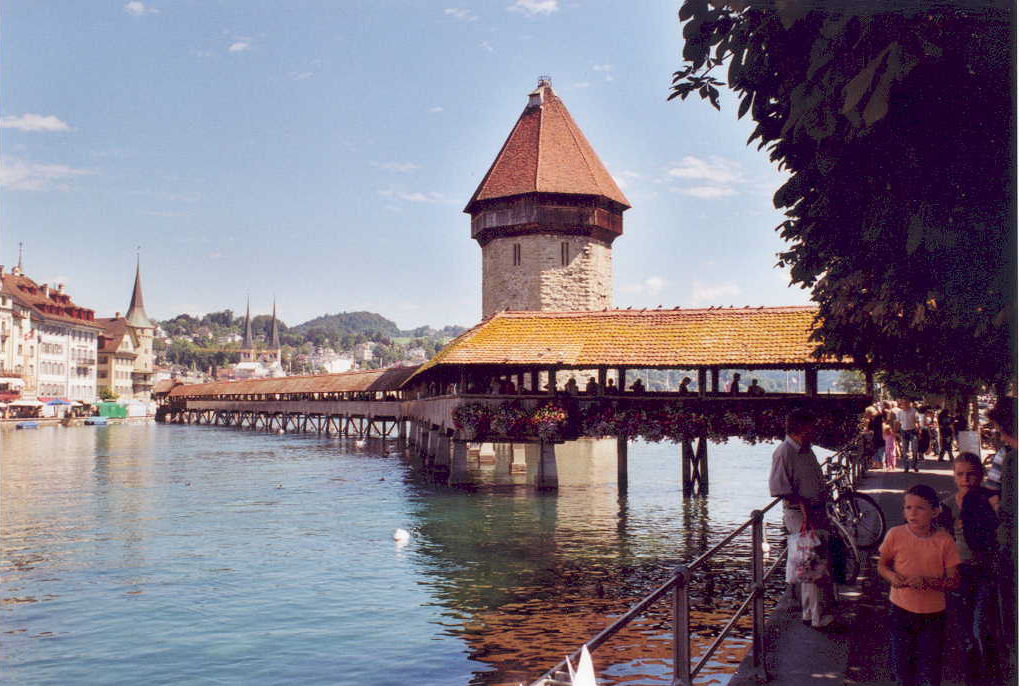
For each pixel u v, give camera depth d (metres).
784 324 28.03
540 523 25.56
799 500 8.27
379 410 69.00
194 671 12.55
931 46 5.35
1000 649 5.94
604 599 16.03
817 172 7.78
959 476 6.48
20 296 114.38
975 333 6.89
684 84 7.80
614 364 28.14
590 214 65.81
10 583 18.16
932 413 29.03
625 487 31.75
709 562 19.14
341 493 34.12
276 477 41.41
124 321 150.75
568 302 65.62
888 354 13.23
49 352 123.44
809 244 9.20
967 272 6.56
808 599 8.21
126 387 152.75
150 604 16.31
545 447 33.31
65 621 15.23
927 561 5.81
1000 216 6.16
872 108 5.35
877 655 7.29
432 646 13.46
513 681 11.75
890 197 7.02
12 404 105.81
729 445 66.00
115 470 45.62
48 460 52.88
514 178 66.00
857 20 5.73
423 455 48.38
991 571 6.07
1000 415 6.01
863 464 21.92
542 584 17.41
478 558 20.23
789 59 6.97
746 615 14.46
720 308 29.59
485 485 36.38
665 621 14.19
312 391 85.25
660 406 27.77
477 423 28.92
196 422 120.75
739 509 28.25
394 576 18.41
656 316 30.06
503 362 28.88
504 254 66.75
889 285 8.29
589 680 3.31
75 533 24.67
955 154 6.21
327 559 20.34
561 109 68.69
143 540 23.39
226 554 21.19
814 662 7.13
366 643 13.70
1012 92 5.64
